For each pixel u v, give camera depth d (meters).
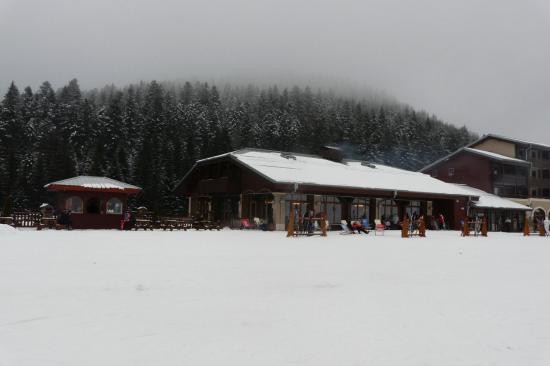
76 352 4.41
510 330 5.52
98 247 14.67
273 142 82.94
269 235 25.62
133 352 4.44
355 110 106.88
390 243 19.88
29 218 30.16
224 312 6.09
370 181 37.78
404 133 95.81
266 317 5.88
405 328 5.49
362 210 37.75
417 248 17.33
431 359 4.45
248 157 35.88
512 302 7.11
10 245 14.74
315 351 4.59
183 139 71.38
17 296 6.75
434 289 8.12
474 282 9.02
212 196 39.53
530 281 9.30
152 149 58.84
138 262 10.82
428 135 101.31
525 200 57.25
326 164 41.06
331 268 10.59
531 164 59.16
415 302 6.96
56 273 8.85
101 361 4.18
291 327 5.44
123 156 58.62
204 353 4.46
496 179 56.75
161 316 5.80
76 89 85.06
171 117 76.31
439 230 40.84
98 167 56.38
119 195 31.55
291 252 14.39
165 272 9.30
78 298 6.70
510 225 51.22
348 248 16.56
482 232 31.67
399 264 11.76
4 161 53.97
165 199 55.34
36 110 74.00
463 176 58.91
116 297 6.84
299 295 7.33
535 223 55.53
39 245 14.97
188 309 6.21
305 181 32.16
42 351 4.42
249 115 93.94
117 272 9.12
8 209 31.20
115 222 31.12
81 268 9.59
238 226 35.47
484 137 63.19
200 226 33.00
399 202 40.81
